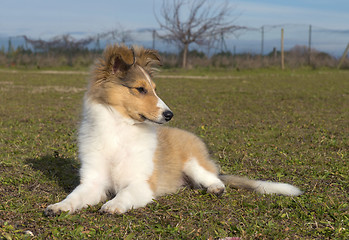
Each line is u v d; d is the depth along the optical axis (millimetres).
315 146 1888
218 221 1200
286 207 1284
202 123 2428
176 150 1430
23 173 1482
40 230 1153
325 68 8922
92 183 1310
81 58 9438
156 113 1304
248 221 1207
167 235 1149
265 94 4188
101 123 1312
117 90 1306
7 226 1147
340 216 1232
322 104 3387
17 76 6508
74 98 3703
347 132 2143
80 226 1154
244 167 1618
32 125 2223
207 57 9211
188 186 1449
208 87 5020
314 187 1414
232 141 1957
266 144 1912
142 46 1416
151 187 1311
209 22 8875
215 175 1442
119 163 1315
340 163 1644
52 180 1441
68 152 1739
